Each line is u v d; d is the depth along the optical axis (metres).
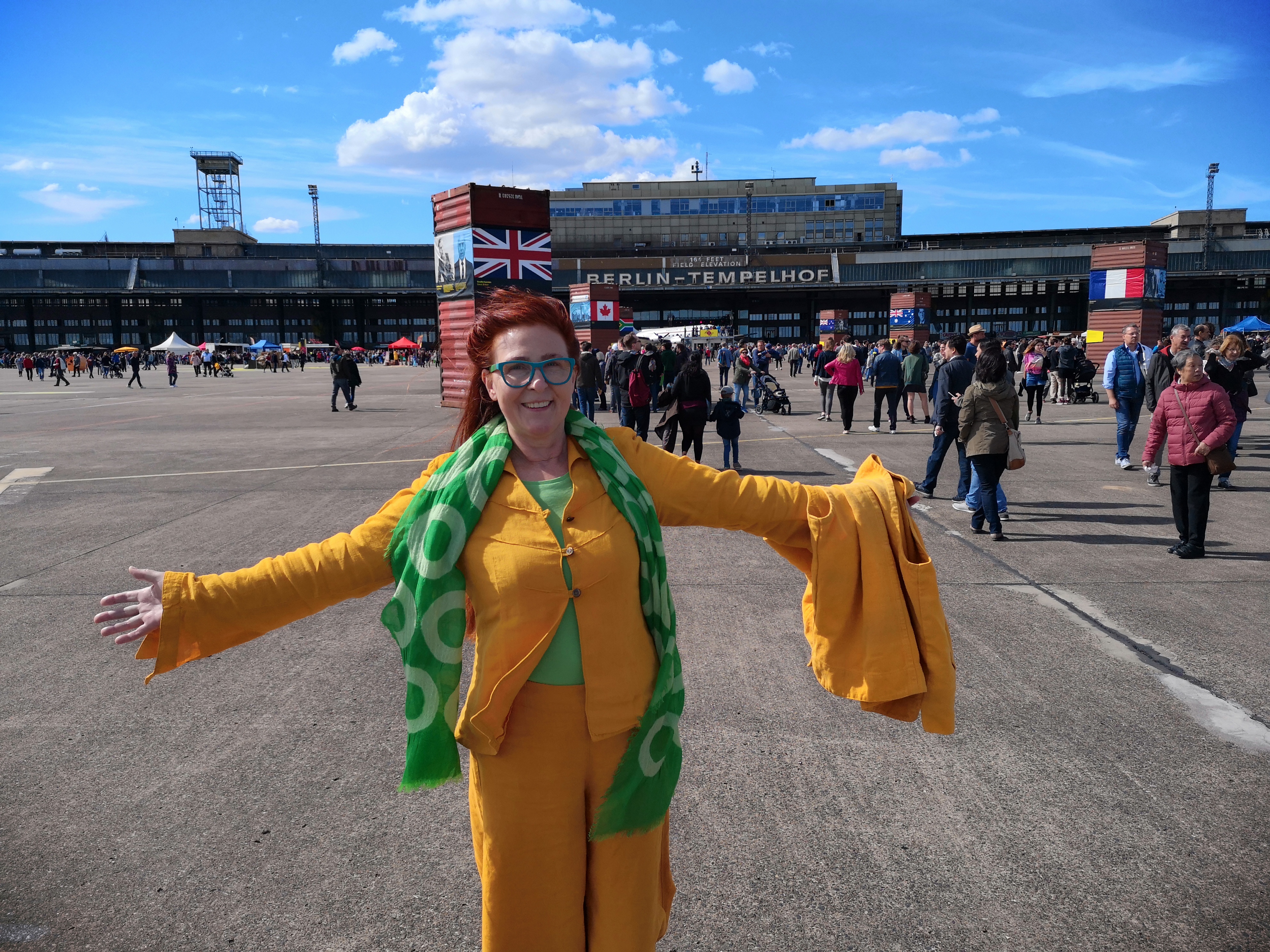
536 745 1.51
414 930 2.36
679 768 1.63
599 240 115.50
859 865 2.64
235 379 47.59
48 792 3.11
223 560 6.44
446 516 1.50
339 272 96.81
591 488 1.54
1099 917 2.39
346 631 4.85
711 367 51.47
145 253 107.62
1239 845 2.73
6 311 104.12
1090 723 3.62
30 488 9.62
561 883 1.54
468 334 1.63
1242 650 4.44
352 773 3.24
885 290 87.62
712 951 2.28
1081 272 80.94
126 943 2.31
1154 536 6.92
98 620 1.54
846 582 1.68
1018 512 7.91
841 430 15.07
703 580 5.87
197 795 3.08
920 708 1.72
